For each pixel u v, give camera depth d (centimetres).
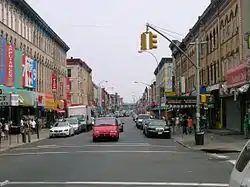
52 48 7256
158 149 2423
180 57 7206
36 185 1179
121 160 1822
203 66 5066
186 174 1389
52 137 4047
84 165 1652
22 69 4869
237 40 3512
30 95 5031
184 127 3981
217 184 1188
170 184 1184
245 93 3312
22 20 5294
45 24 6425
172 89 7912
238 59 3494
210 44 4659
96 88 15200
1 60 4109
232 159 1877
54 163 1748
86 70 11606
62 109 7562
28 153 2323
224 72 4016
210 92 4406
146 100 15588
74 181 1243
